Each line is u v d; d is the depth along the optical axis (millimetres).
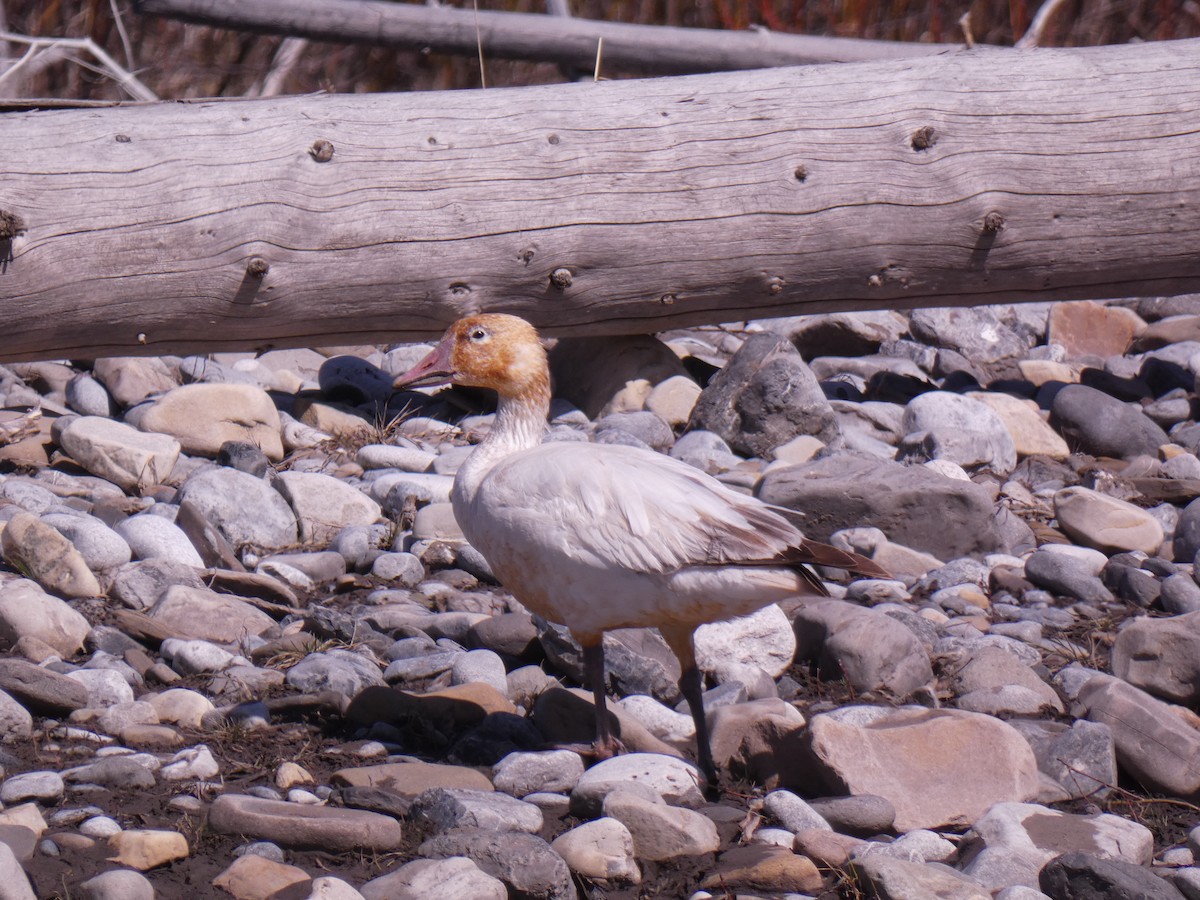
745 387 11672
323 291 10938
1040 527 10633
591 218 11289
